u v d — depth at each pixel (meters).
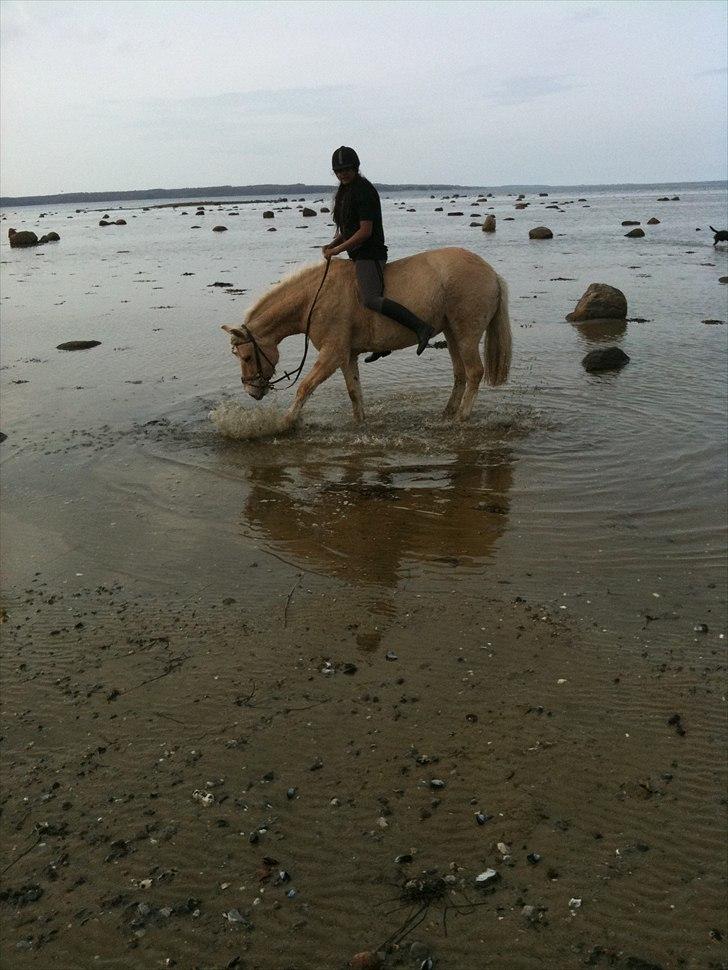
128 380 10.41
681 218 50.34
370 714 3.64
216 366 10.98
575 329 13.12
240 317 14.92
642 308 14.89
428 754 3.36
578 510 5.84
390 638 4.27
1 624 4.60
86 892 2.77
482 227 40.72
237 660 4.12
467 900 2.66
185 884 2.77
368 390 9.45
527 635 4.24
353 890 2.71
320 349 7.75
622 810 3.02
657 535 5.38
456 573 4.97
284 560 5.25
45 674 4.09
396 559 5.19
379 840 2.92
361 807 3.08
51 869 2.87
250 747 3.45
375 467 6.93
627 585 4.73
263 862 2.85
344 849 2.89
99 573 5.17
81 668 4.12
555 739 3.43
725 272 20.19
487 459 7.02
